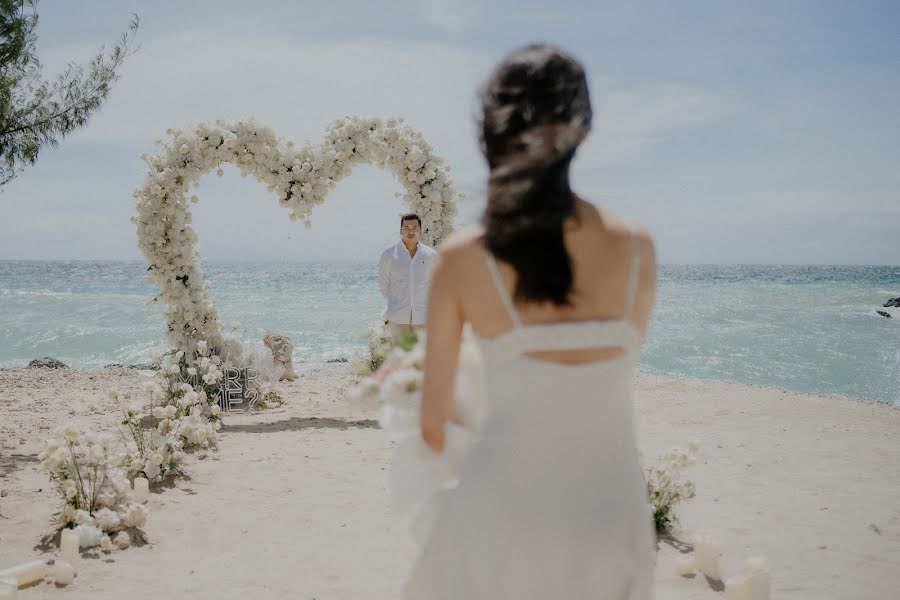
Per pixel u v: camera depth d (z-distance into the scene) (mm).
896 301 32750
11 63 7312
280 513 4906
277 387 10477
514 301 1563
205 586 3764
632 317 1604
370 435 7324
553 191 1507
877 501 5227
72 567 3764
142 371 12602
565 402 1584
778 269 177375
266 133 8445
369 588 3764
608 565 1562
